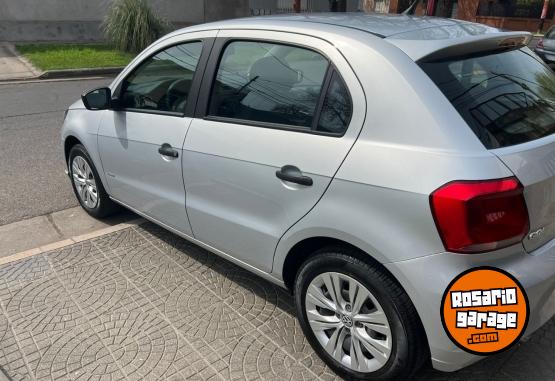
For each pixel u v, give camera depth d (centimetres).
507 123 222
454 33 255
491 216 199
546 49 1457
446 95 218
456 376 257
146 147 345
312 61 254
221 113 296
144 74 357
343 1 1527
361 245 225
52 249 390
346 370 252
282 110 264
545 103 250
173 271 360
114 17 1385
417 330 222
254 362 271
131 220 445
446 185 200
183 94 322
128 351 280
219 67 302
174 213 340
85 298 328
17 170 575
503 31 270
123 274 356
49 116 827
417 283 210
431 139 209
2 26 1376
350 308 243
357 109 231
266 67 276
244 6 1825
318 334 261
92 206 443
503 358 268
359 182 223
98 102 372
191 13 1691
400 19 288
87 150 415
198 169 305
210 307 319
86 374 264
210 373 263
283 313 313
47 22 1427
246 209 283
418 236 209
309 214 245
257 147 268
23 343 287
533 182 207
